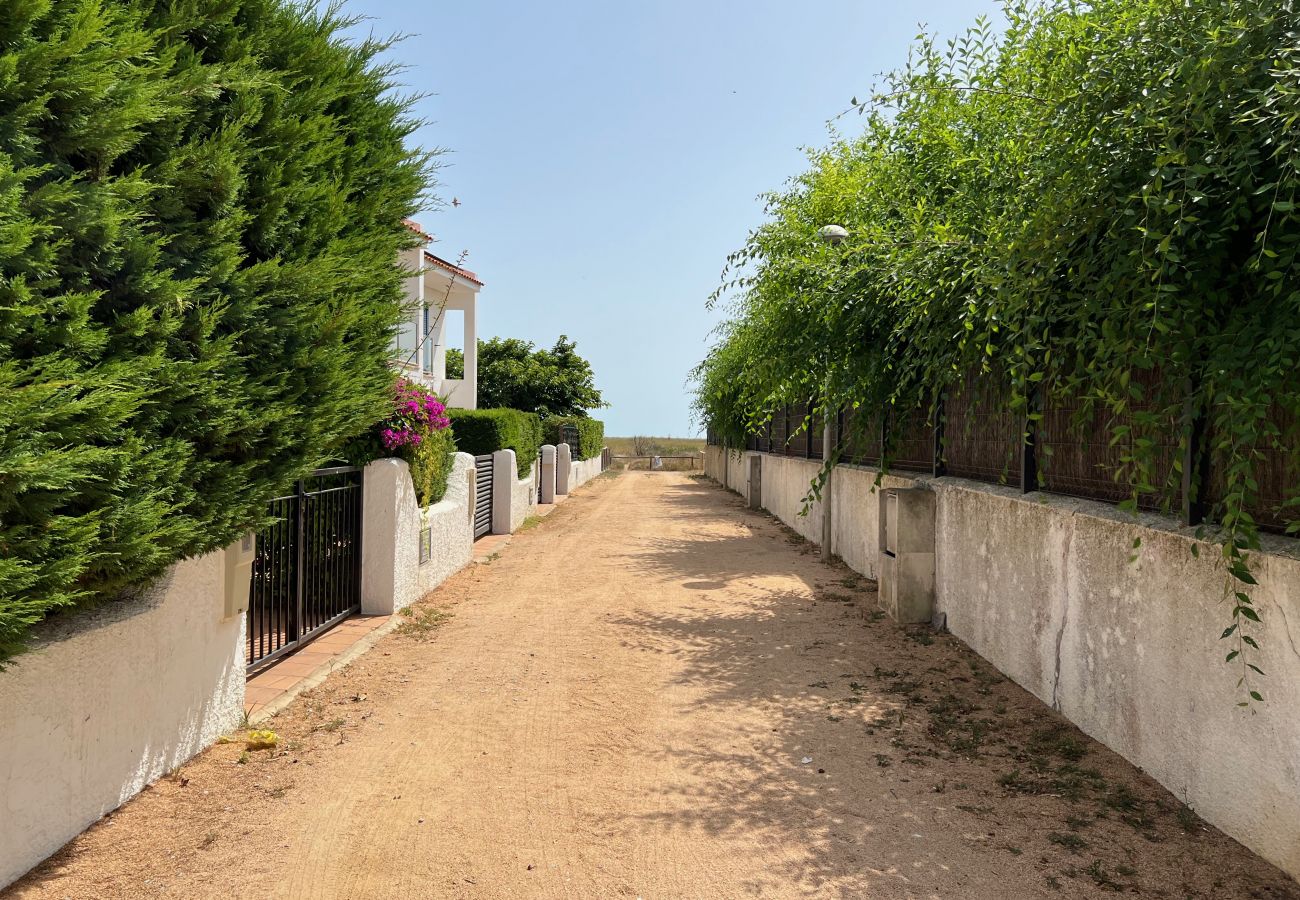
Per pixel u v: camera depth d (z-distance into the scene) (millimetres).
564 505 20531
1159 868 3172
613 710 5094
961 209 6570
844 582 9297
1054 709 5004
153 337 3158
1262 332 3092
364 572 7543
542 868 3232
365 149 5418
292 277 4078
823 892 3045
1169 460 3973
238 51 3881
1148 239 3348
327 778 4070
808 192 11000
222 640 4570
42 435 2479
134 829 3504
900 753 4387
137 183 2914
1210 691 3525
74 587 3164
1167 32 3486
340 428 5035
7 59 2389
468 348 22234
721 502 21375
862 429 8867
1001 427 6172
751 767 4211
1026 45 5891
